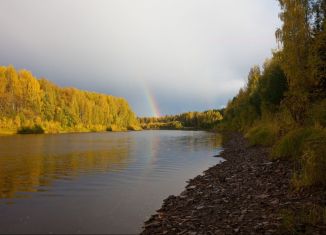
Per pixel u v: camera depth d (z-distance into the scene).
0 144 65.25
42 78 177.12
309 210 11.58
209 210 13.91
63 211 15.57
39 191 20.02
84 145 62.78
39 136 111.38
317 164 14.38
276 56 30.55
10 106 143.12
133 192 19.69
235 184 18.89
